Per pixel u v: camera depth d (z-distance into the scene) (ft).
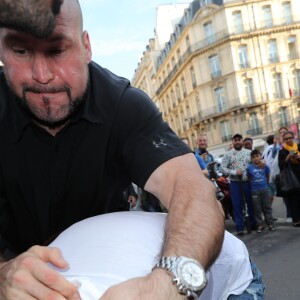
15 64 3.54
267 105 118.73
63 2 3.36
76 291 2.76
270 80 119.14
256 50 118.93
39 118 3.93
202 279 2.97
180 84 144.36
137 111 4.44
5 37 3.31
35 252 2.98
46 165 4.56
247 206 22.71
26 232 5.08
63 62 3.58
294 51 119.96
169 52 148.05
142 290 2.78
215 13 121.29
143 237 3.43
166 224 3.50
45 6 2.96
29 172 4.59
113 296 2.72
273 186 24.66
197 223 3.32
